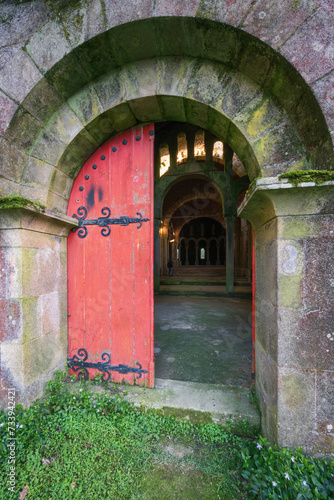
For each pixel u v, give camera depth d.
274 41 1.50
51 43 1.89
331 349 1.47
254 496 1.38
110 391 2.30
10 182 2.02
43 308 2.21
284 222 1.55
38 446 1.71
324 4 1.44
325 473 1.34
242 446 1.74
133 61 2.03
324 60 1.44
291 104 1.66
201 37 1.75
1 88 1.96
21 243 1.95
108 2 1.76
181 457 1.71
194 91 1.93
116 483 1.50
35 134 2.13
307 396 1.50
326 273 1.48
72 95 2.17
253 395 2.18
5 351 2.00
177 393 2.27
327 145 1.46
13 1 1.97
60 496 1.40
